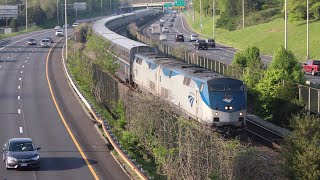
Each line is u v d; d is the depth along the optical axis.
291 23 141.50
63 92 75.62
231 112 50.84
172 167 34.47
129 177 37.34
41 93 75.00
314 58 105.31
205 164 33.78
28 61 113.88
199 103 52.34
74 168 40.00
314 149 31.30
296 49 115.69
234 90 51.22
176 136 39.09
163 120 42.72
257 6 178.50
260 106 59.12
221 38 162.38
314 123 33.31
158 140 42.22
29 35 191.62
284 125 53.66
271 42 129.50
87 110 62.44
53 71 97.69
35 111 62.56
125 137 46.84
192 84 54.22
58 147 46.38
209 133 36.81
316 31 125.06
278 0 176.25
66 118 58.59
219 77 52.00
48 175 38.19
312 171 30.98
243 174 32.34
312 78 83.06
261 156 33.84
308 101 54.03
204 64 86.56
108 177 37.50
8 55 126.44
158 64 66.12
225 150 34.28
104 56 83.38
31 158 39.66
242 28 165.25
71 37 162.75
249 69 67.81
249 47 75.69
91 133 51.56
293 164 31.80
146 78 70.81
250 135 51.81
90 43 92.06
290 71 61.84
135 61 77.69
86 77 77.94
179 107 57.72
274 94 57.78
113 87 61.50
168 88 61.44
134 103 48.31
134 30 175.88
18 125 55.25
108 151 45.03
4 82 85.44
